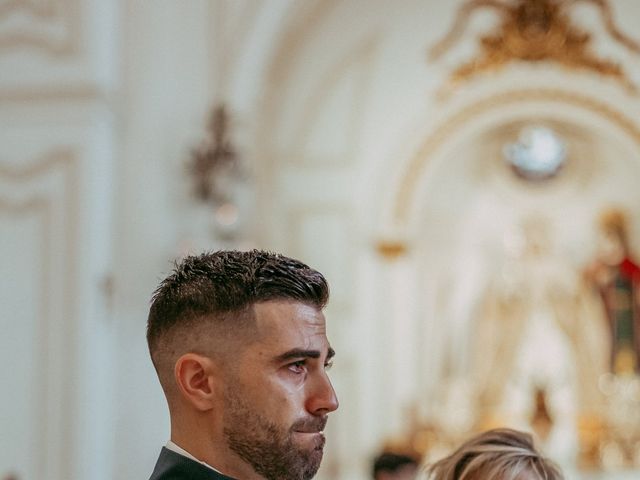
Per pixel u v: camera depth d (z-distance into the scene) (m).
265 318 2.09
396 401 13.08
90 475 8.73
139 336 9.43
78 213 9.08
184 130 9.89
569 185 14.15
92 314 8.95
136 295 9.52
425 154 12.93
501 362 13.97
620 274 13.97
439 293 13.94
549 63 12.36
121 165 9.70
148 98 9.83
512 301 14.08
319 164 12.76
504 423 13.64
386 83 12.44
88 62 9.26
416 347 13.30
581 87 12.59
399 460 6.49
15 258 9.03
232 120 9.95
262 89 10.95
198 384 2.11
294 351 2.09
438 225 14.05
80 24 9.31
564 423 13.84
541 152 14.05
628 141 12.75
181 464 2.09
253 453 2.08
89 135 9.17
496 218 14.26
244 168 9.91
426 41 12.16
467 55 12.30
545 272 14.15
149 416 9.31
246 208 10.05
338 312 12.98
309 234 12.88
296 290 2.12
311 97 12.38
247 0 10.12
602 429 13.62
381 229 13.02
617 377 13.82
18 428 8.81
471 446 3.49
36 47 9.30
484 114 12.87
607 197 14.12
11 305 8.98
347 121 12.60
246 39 10.09
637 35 11.83
